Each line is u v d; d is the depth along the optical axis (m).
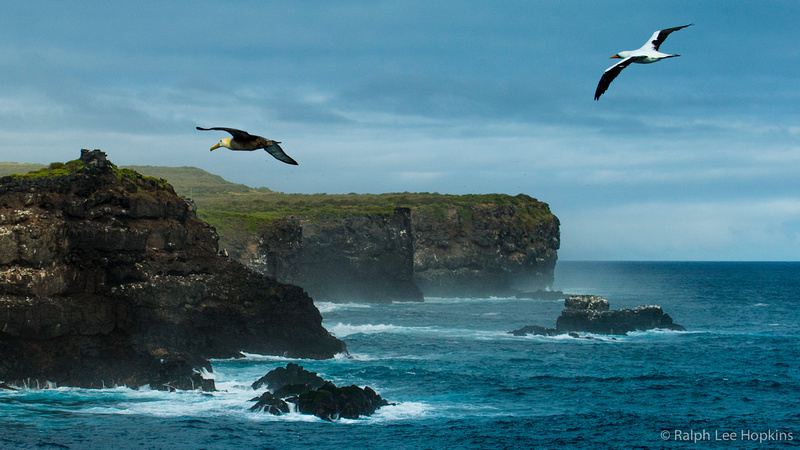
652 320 82.31
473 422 40.00
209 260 55.03
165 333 50.12
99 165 48.94
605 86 11.56
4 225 41.91
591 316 78.50
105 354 44.75
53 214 43.66
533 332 76.81
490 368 56.06
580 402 46.00
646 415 43.00
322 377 49.09
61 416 36.88
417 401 44.59
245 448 33.44
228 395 42.91
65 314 42.81
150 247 50.94
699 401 47.16
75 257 45.03
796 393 49.88
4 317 40.78
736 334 82.38
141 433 34.81
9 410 37.19
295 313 57.44
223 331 54.38
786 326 94.19
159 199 52.16
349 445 34.62
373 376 51.25
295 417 39.06
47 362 42.34
